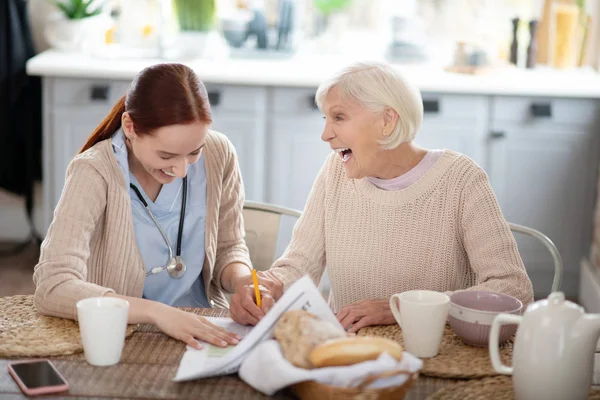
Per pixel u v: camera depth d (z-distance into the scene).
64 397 1.32
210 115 1.77
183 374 1.39
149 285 1.95
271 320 1.42
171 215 1.95
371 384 1.25
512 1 4.20
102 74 3.69
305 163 3.80
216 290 2.12
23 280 3.94
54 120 3.77
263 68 3.83
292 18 4.07
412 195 1.93
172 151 1.74
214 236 2.02
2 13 3.97
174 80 1.72
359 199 1.97
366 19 4.34
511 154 3.76
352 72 1.83
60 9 4.16
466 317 1.52
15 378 1.37
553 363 1.28
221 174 2.03
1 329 1.58
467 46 3.91
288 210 2.22
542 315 1.30
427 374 1.43
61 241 1.74
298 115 3.76
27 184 4.21
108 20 4.21
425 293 1.53
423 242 1.93
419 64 4.14
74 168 1.82
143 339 1.56
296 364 1.30
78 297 1.63
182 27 3.99
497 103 3.71
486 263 1.85
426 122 3.72
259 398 1.33
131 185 1.90
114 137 1.88
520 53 4.04
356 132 1.83
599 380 1.44
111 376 1.40
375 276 1.96
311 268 2.02
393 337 1.60
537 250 3.86
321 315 1.46
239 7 4.22
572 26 3.98
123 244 1.86
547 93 3.66
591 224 3.82
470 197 1.91
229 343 1.54
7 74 4.03
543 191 3.79
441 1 4.28
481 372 1.43
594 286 3.59
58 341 1.52
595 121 3.73
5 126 4.10
